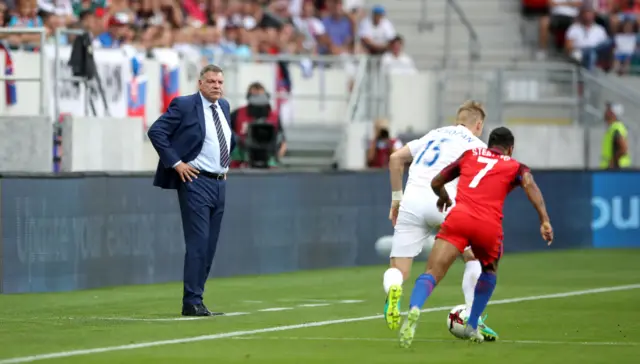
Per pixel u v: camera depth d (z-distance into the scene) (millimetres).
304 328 37094
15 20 60625
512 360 30453
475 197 32219
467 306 34625
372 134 74375
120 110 62125
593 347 33125
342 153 74500
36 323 38094
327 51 82062
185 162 39844
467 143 35562
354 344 33312
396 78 78500
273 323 38406
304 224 60219
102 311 42031
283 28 78125
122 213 51781
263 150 64062
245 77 72062
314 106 75750
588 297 47938
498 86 81875
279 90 73625
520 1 96125
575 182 74188
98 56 60625
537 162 80188
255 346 32719
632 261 66438
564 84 85312
